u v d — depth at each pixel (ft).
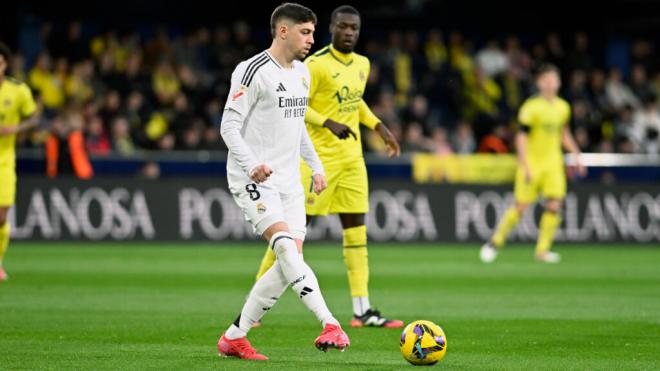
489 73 273.95
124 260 159.63
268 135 71.82
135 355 73.05
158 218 197.36
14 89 126.62
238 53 251.39
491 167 221.87
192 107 233.96
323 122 90.22
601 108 262.47
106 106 222.07
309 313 100.17
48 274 136.98
